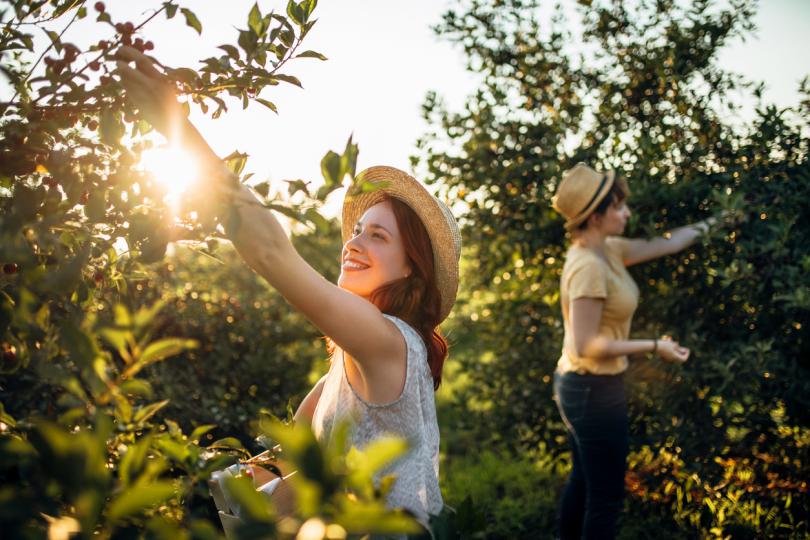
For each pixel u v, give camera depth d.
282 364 4.34
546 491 3.96
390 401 1.44
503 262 4.06
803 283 3.04
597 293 2.87
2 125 1.07
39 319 0.98
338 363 1.62
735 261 3.16
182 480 0.99
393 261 1.73
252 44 1.23
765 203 3.29
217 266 4.75
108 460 1.01
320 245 5.25
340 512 0.60
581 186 3.01
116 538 0.64
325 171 0.89
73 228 1.08
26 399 1.78
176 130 1.05
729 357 3.25
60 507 0.69
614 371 2.94
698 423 3.34
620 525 3.43
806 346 3.32
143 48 1.20
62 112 1.16
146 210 1.12
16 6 1.12
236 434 3.40
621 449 2.91
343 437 0.64
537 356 3.90
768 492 3.32
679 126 3.60
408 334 1.51
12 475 0.81
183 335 3.96
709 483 3.26
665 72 3.61
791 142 3.34
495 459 4.30
